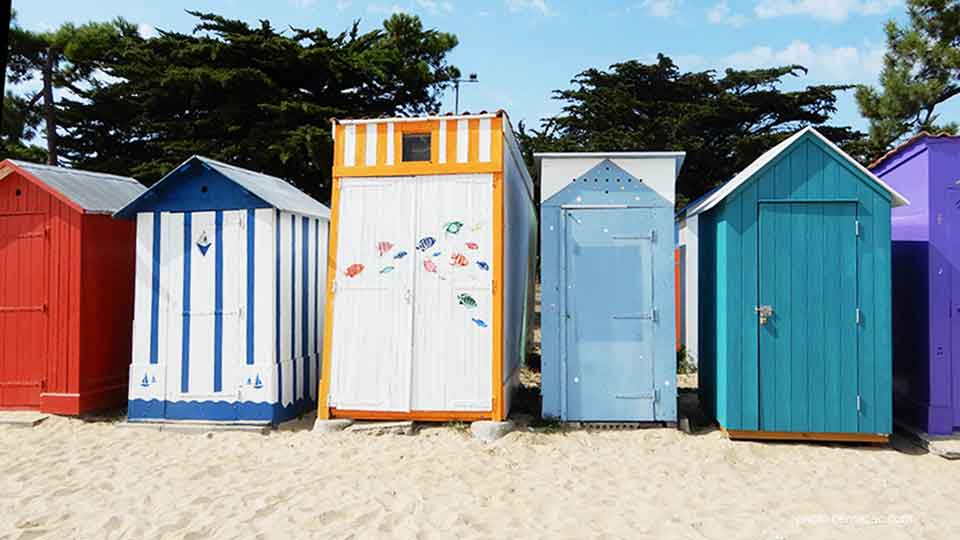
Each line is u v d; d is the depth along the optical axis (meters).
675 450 6.01
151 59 18.80
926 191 6.27
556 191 6.75
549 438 6.36
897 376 6.77
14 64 20.69
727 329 6.19
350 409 6.69
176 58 18.64
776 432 6.15
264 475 5.46
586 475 5.40
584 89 24.94
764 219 6.17
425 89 21.36
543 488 5.11
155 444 6.42
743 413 6.14
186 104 19.08
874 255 6.07
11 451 6.21
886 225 6.05
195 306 7.02
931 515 4.50
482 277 6.60
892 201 6.08
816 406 6.07
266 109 17.70
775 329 6.13
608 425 6.63
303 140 16.86
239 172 7.58
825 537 4.16
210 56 18.22
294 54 18.77
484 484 5.21
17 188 7.51
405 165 6.74
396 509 4.69
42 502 4.89
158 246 7.13
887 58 18.23
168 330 7.05
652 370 6.62
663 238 6.66
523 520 4.49
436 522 4.46
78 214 7.37
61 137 20.73
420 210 6.71
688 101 24.19
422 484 5.20
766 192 6.17
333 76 19.08
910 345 6.51
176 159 17.62
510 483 5.23
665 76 24.77
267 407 6.82
